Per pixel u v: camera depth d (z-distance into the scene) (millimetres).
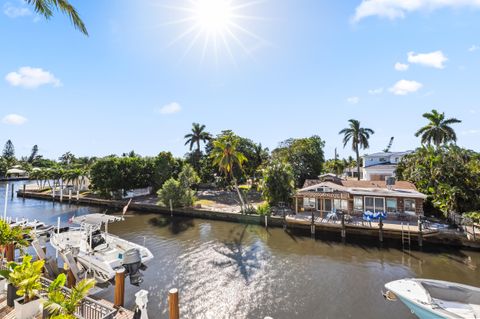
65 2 8570
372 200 27766
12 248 13102
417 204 26031
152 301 12828
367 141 45969
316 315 11711
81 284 8000
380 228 22141
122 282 10594
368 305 12469
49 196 47375
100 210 37344
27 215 34656
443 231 20875
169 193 33875
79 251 15180
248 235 24469
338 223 24375
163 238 23641
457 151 27891
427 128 36781
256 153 53906
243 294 13555
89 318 8531
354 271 16344
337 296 13312
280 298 13164
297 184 41281
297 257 18812
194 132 59438
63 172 49844
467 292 11195
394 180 27812
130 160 44844
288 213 29688
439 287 11703
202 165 56188
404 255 19062
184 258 18594
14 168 93250
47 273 13195
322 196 28609
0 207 40281
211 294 13555
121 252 15109
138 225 28516
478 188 23875
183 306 12461
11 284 8828
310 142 44812
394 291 11844
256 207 33906
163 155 48500
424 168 29266
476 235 19594
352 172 68438
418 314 10945
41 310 8172
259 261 18062
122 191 43250
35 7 8625
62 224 29516
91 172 41969
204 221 30312
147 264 17422
